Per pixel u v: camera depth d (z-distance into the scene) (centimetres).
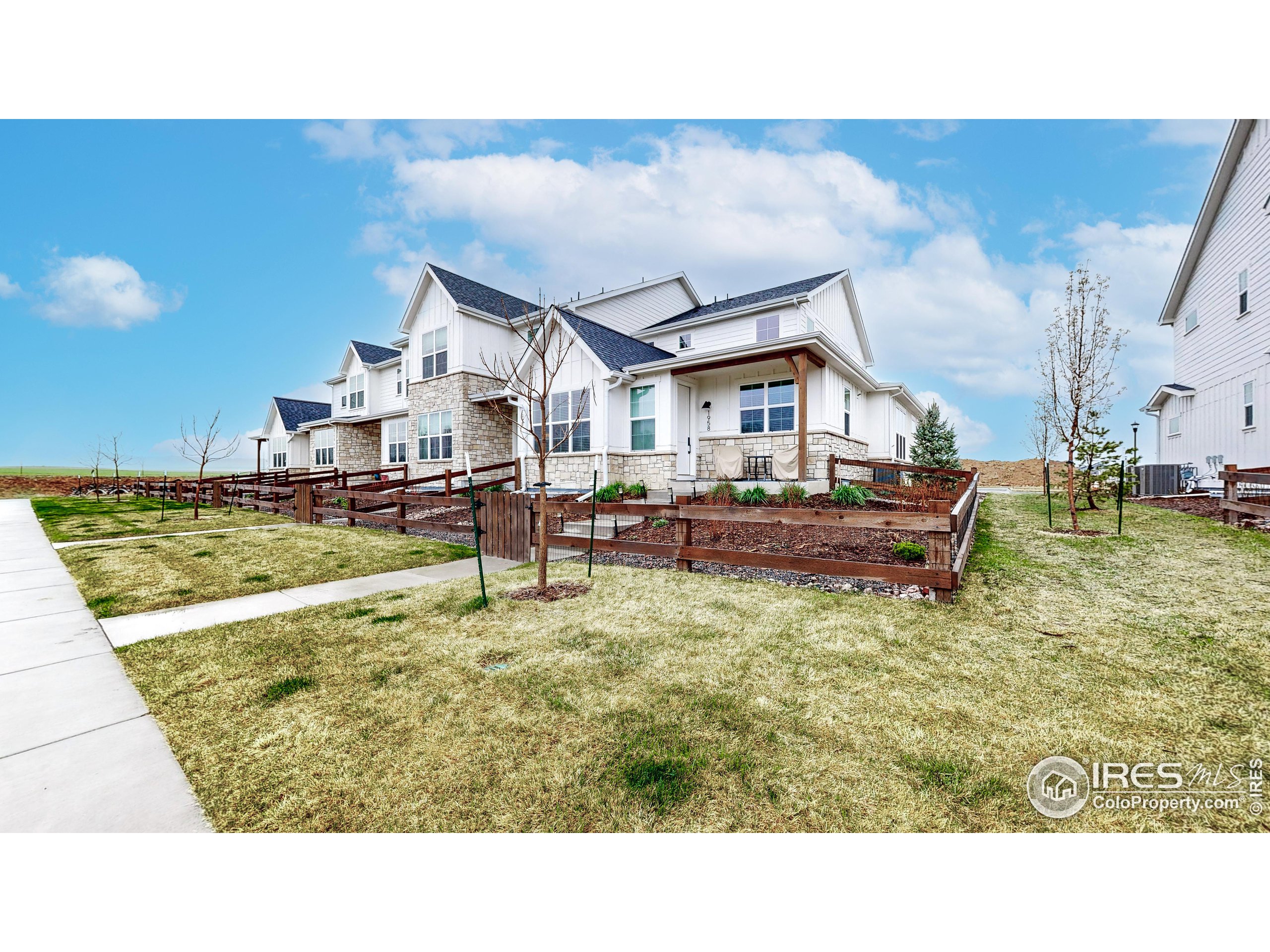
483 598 555
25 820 226
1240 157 1223
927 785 237
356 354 2575
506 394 1567
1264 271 1139
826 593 560
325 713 320
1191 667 350
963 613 475
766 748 268
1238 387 1242
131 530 1248
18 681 375
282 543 986
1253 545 689
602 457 1302
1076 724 284
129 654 425
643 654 404
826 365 1225
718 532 884
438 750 275
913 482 1216
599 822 220
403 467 2109
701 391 1437
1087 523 934
